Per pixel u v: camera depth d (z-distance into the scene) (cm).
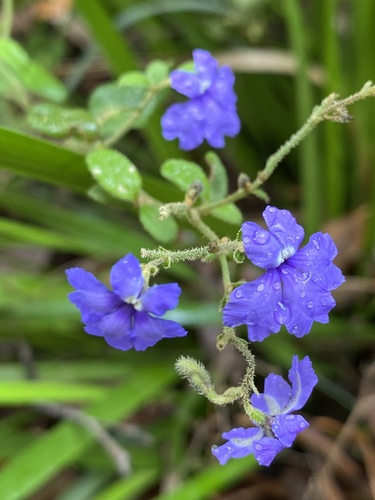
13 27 31
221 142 20
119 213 27
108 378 24
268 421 16
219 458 16
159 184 21
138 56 30
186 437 24
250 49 28
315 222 25
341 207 26
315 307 15
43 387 22
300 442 24
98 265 27
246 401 16
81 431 22
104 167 19
